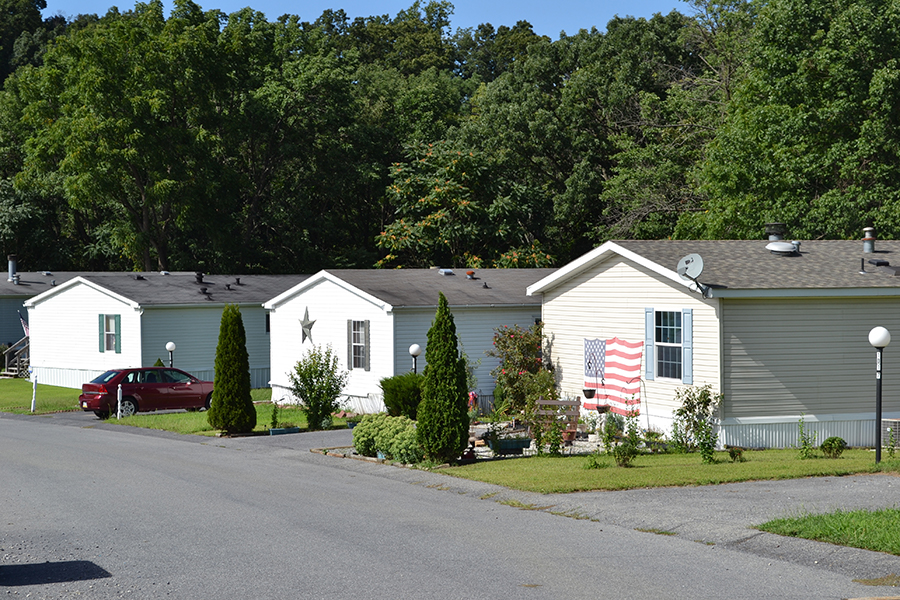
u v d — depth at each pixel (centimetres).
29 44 8975
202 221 5256
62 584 945
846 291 1978
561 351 2453
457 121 6675
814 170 3278
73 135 4809
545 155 5344
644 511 1252
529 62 5650
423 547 1084
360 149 5994
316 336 3167
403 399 2417
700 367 1977
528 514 1286
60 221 6425
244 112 5472
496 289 3145
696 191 4244
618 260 2225
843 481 1452
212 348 3859
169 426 2645
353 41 9719
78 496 1488
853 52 3238
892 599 841
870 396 2030
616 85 5112
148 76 4938
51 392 3869
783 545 1046
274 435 2439
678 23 5497
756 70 3672
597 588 895
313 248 5972
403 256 5297
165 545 1120
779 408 1972
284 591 904
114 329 3800
